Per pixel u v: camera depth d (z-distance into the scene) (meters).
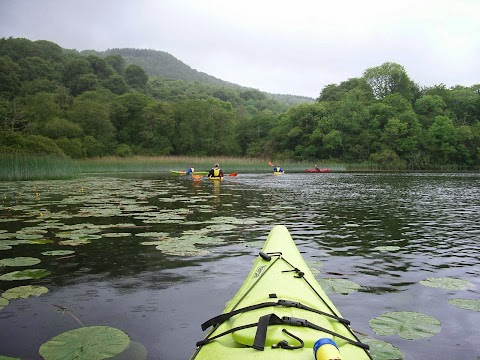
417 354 2.78
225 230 7.07
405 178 26.27
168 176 26.88
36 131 53.31
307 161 53.47
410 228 7.40
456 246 5.95
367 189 16.44
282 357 1.89
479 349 2.86
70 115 58.91
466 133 49.44
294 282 2.91
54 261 5.08
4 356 2.70
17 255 5.32
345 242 6.19
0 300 3.72
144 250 5.63
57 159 24.58
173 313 3.49
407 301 3.75
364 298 3.81
